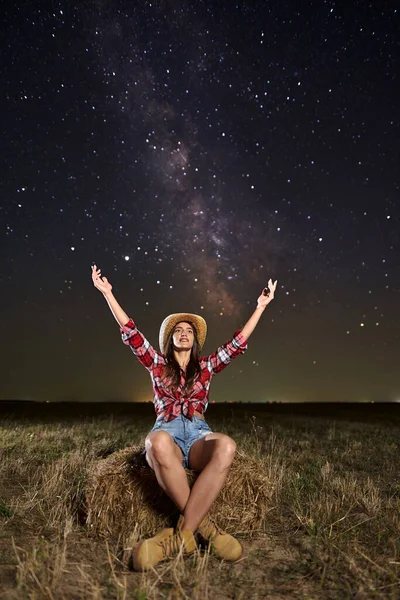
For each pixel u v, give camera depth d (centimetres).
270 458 578
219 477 313
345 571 291
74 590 256
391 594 260
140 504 350
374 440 868
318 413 1656
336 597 258
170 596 245
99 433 847
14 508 390
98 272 389
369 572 289
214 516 359
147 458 329
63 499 404
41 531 346
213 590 264
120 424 1042
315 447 776
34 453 627
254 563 304
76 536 341
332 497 436
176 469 316
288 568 297
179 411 356
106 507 346
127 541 321
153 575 280
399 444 817
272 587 270
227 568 294
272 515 397
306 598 256
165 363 377
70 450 653
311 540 337
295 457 646
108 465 360
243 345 387
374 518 385
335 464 627
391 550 324
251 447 685
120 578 275
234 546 306
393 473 589
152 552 288
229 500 363
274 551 325
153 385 373
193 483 334
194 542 304
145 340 378
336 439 880
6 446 652
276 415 1504
